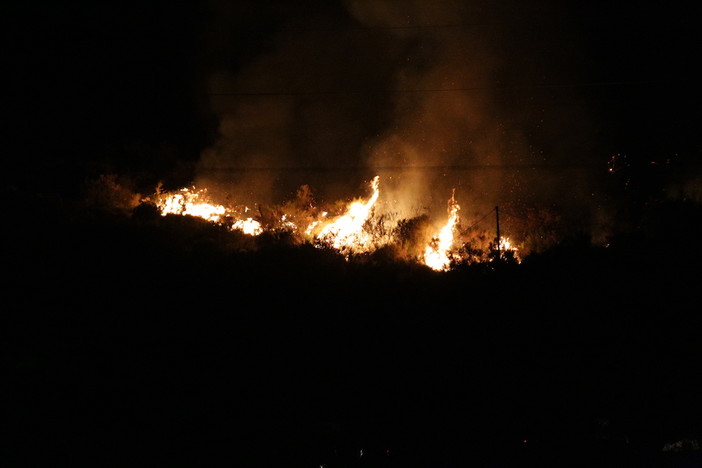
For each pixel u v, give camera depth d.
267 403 12.82
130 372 13.54
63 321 15.21
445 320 14.24
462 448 10.99
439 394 12.82
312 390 13.23
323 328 14.52
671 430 12.52
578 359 13.52
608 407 12.88
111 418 11.84
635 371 13.28
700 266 14.67
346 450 10.95
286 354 14.06
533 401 12.66
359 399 12.85
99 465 10.32
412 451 10.92
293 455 10.84
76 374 13.23
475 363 13.42
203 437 11.41
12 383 12.59
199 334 14.67
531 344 13.74
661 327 13.93
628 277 14.67
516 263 15.48
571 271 14.87
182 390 13.14
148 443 11.11
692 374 13.20
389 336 14.07
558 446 11.09
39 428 11.21
